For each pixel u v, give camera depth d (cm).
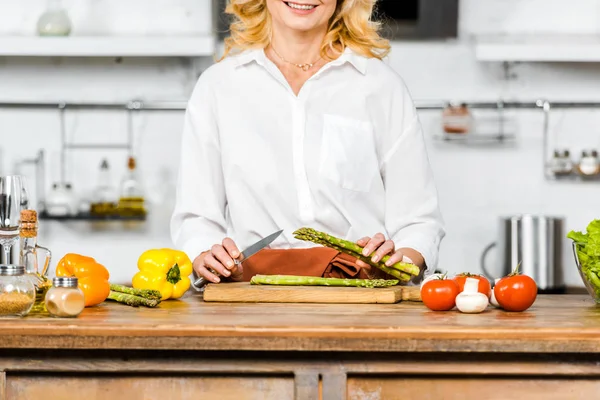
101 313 193
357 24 261
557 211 490
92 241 494
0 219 204
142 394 177
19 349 176
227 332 171
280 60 261
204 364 175
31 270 204
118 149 496
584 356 172
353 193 257
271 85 258
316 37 259
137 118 496
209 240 250
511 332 170
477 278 207
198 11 492
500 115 488
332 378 174
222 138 259
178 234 258
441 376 175
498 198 490
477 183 489
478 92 489
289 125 256
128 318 184
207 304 211
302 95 258
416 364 173
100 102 494
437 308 197
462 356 173
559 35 479
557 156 477
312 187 255
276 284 222
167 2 491
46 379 178
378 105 262
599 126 489
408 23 481
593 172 473
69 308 184
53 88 494
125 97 495
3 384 177
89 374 178
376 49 268
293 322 178
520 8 486
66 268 209
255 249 230
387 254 224
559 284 445
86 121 495
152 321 179
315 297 213
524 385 175
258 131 257
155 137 496
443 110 483
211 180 261
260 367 175
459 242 490
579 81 489
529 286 196
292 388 176
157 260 219
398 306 207
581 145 489
